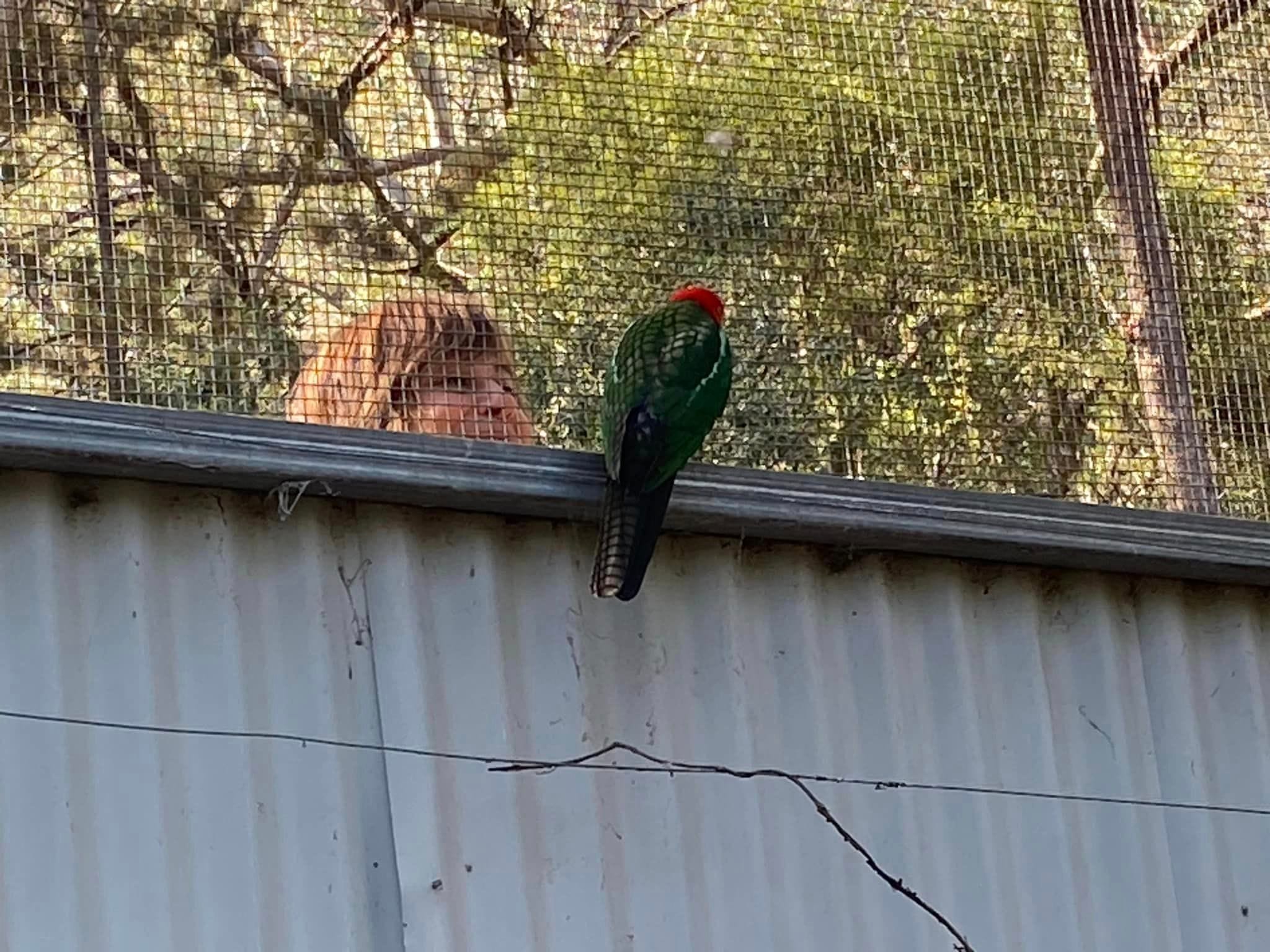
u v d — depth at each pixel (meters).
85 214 3.29
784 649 3.51
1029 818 3.64
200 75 3.43
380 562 3.20
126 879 2.86
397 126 3.56
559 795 3.22
